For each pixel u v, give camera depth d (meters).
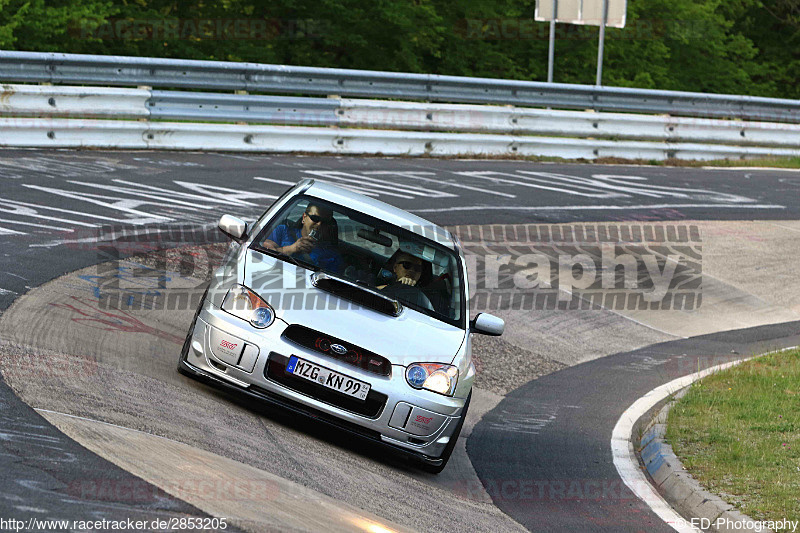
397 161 30.62
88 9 45.34
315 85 30.05
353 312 10.53
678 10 65.88
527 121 34.22
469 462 11.84
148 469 7.73
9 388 8.99
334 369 10.02
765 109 39.88
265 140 28.84
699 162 37.75
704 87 69.62
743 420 13.78
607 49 62.38
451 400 10.37
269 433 10.02
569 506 10.52
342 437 11.03
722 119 41.25
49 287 13.74
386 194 25.30
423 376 10.26
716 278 23.44
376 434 10.13
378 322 10.53
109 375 10.31
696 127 37.94
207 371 10.31
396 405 10.09
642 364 17.78
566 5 42.59
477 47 59.44
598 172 33.47
